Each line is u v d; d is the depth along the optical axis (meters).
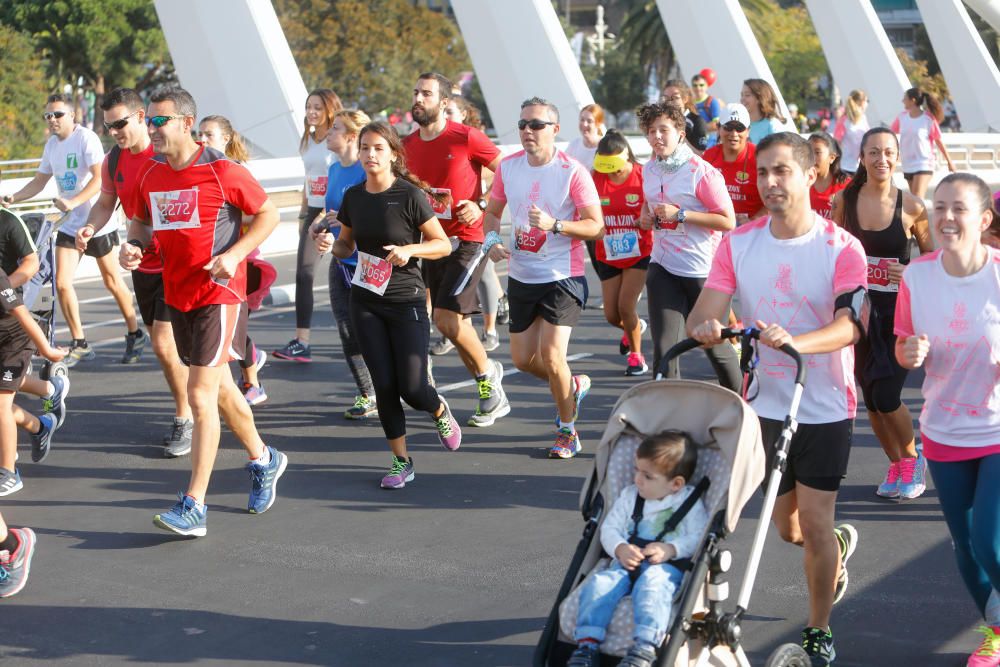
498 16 24.53
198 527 6.74
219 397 7.04
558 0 109.56
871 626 5.55
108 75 53.81
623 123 80.81
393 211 7.35
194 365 6.72
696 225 8.28
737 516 4.48
